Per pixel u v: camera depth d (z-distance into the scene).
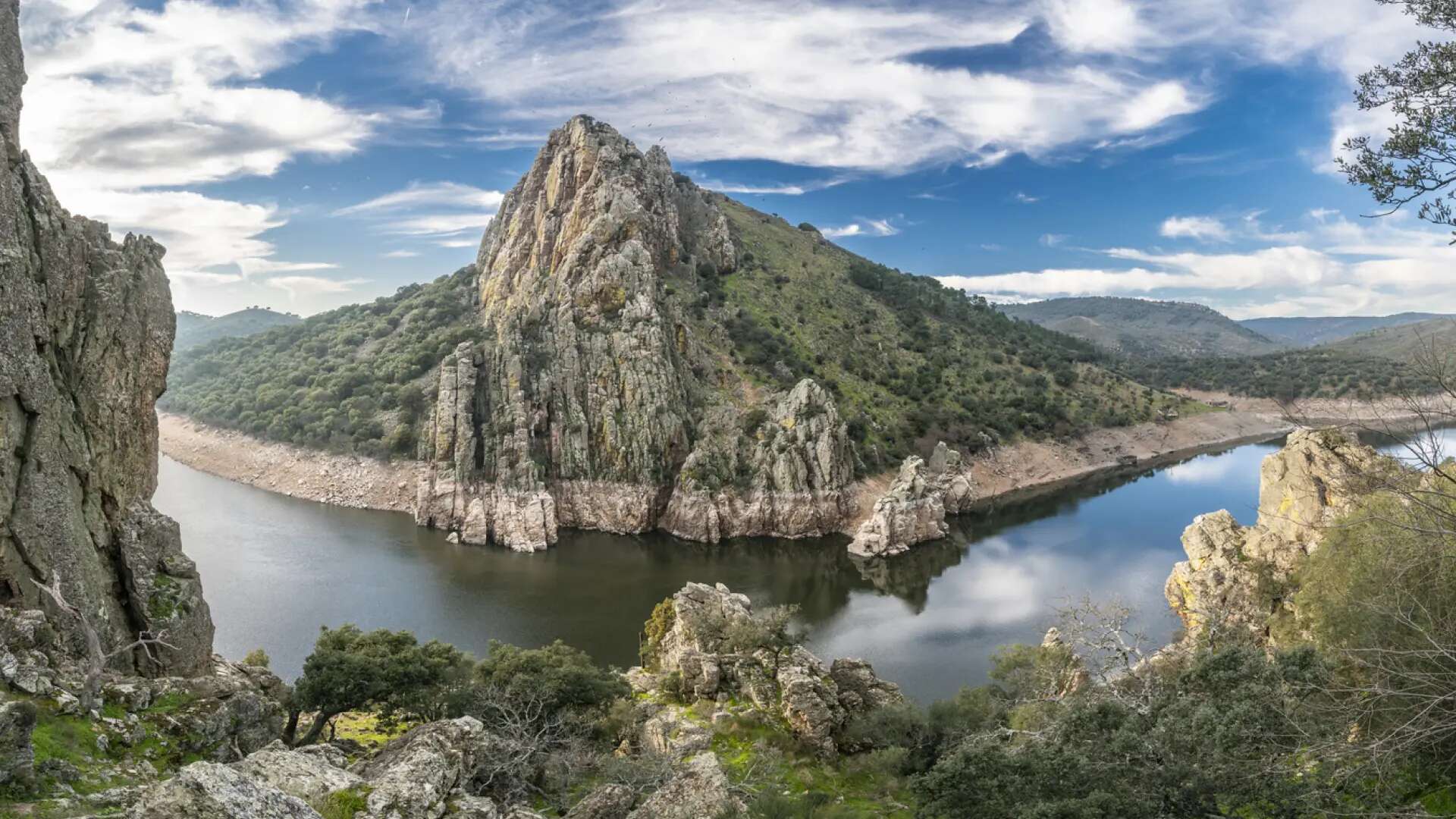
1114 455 195.75
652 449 138.88
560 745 46.00
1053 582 103.44
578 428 140.50
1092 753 28.75
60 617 33.78
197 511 135.38
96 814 20.80
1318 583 46.47
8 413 32.72
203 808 16.33
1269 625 63.28
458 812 24.58
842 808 39.19
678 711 54.97
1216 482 169.75
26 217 35.69
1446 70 18.80
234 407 185.50
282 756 22.83
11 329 32.88
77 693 29.33
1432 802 25.25
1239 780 25.23
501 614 91.62
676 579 108.56
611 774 41.75
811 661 58.88
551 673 51.03
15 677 27.72
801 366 175.00
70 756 25.22
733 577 110.25
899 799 44.94
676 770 42.03
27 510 33.22
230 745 32.59
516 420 136.00
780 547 128.50
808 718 50.62
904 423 172.50
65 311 37.75
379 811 21.56
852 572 113.81
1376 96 20.05
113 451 39.59
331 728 45.47
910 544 125.00
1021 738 41.53
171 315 44.66
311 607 91.38
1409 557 31.41
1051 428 196.50
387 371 174.88
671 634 68.69
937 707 53.88
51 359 36.59
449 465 134.62
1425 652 24.06
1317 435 66.00
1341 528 43.66
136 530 39.56
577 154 189.38
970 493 147.62
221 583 98.69
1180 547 118.88
